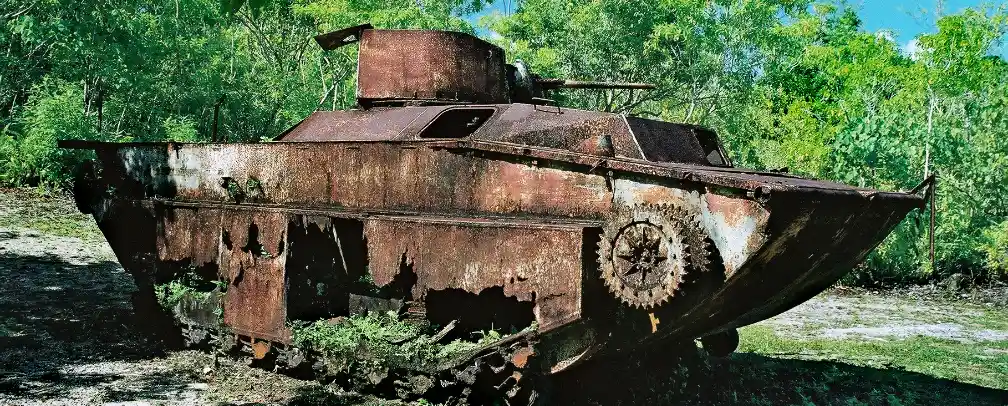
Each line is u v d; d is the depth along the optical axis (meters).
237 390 8.13
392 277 7.87
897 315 15.54
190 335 9.70
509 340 7.08
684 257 6.26
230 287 9.13
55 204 19.98
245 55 31.72
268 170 9.12
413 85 9.59
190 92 26.33
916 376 10.07
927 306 16.97
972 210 21.14
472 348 7.39
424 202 7.98
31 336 9.84
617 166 6.78
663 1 32.94
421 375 7.67
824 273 7.92
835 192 6.58
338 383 8.43
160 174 10.33
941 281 19.91
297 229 8.57
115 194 10.93
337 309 8.77
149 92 24.88
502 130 7.73
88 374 8.39
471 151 7.70
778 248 6.42
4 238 16.36
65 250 15.97
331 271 8.69
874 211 7.19
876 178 22.41
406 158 8.11
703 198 6.42
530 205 7.33
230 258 9.15
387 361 7.74
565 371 7.09
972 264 20.39
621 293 6.56
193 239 9.62
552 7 34.59
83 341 9.80
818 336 12.88
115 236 10.91
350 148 8.50
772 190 6.00
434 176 7.93
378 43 9.84
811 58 36.34
